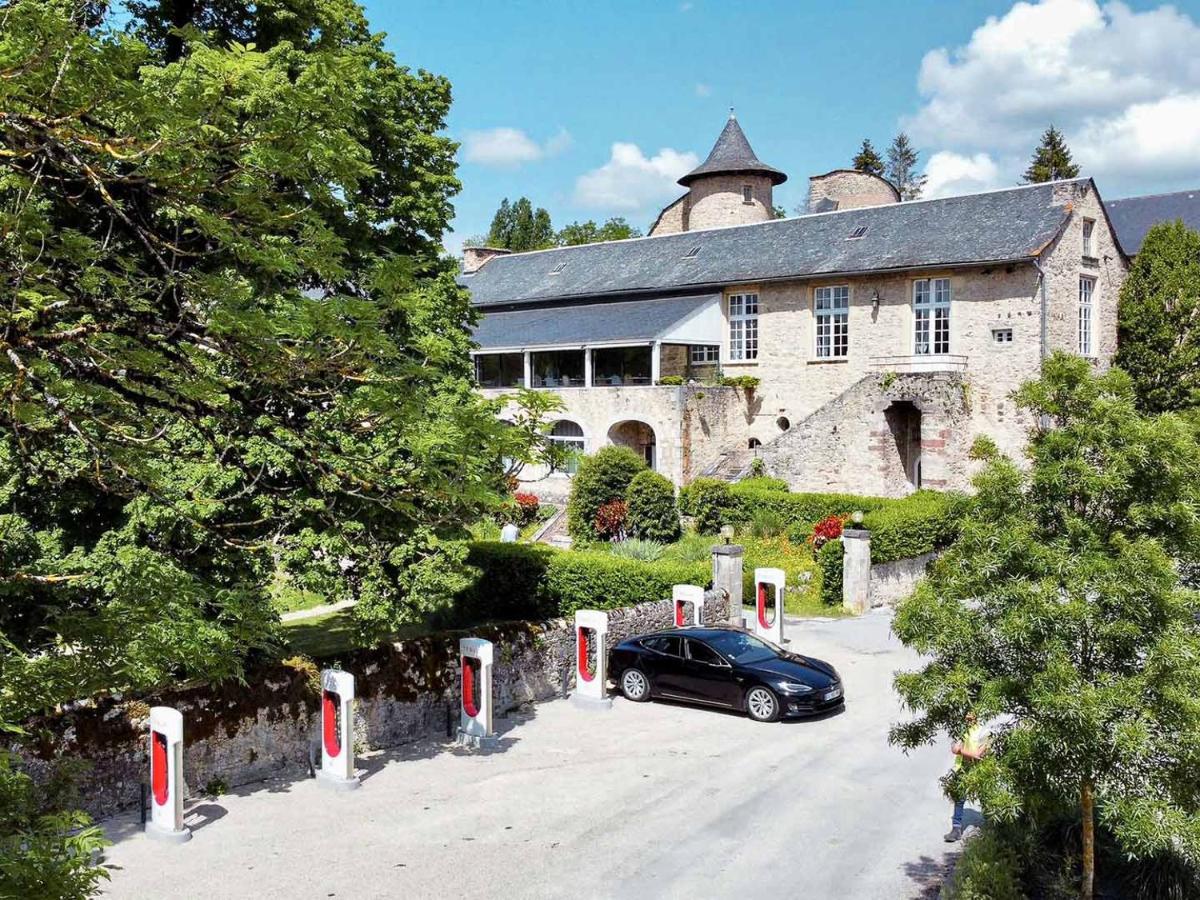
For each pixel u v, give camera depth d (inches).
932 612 316.2
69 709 447.2
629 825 451.5
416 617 602.2
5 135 207.3
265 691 521.3
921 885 386.0
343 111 243.8
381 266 254.8
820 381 1416.1
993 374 1253.7
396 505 313.3
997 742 309.1
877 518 965.8
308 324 246.4
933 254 1304.1
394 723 583.5
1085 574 286.8
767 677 617.0
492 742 581.6
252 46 269.0
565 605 866.1
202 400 270.1
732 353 1528.1
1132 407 309.1
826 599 935.7
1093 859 332.8
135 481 301.1
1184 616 282.0
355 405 271.1
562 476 1480.1
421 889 385.4
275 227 240.8
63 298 242.7
